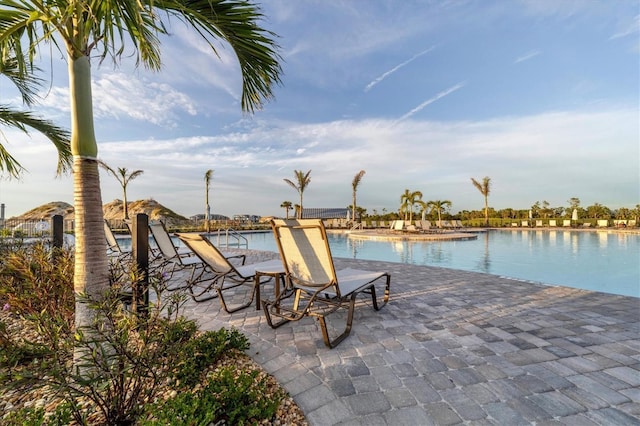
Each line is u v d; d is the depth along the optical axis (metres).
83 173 1.82
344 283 3.08
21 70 1.86
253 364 2.17
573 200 31.41
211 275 5.28
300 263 2.82
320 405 1.68
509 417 1.58
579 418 1.57
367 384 1.90
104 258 1.89
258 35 2.33
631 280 7.16
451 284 4.71
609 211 27.78
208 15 2.17
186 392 1.56
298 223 2.61
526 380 1.93
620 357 2.24
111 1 1.51
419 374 2.02
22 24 1.78
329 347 2.41
